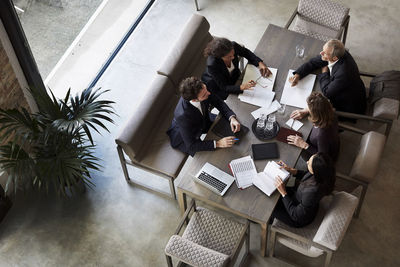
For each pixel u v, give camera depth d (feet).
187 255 10.62
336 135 12.16
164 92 14.06
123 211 14.43
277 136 12.41
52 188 14.90
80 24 16.17
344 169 14.14
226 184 11.62
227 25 19.19
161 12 19.71
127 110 16.88
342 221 10.55
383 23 18.67
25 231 14.08
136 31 19.17
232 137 12.27
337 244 10.39
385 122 13.37
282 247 13.32
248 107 13.10
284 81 13.69
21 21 13.71
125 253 13.56
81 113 12.33
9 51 12.82
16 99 13.71
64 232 14.05
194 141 12.43
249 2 19.90
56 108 12.49
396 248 13.12
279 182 11.38
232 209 11.34
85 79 17.53
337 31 15.83
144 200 14.64
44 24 14.58
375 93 13.84
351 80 13.26
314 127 12.41
